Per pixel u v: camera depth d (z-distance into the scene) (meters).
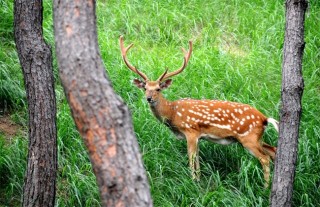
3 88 15.02
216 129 13.79
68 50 6.85
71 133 14.00
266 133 14.55
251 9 18.89
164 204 12.59
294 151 11.39
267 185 13.48
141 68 16.05
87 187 12.80
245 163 13.82
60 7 6.98
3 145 13.80
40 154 11.20
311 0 19.23
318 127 14.52
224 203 12.82
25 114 14.95
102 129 6.64
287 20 11.34
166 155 13.74
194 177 13.52
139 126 14.20
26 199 11.33
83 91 6.74
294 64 11.30
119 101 6.76
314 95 15.85
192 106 13.87
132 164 6.58
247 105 13.91
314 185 13.52
